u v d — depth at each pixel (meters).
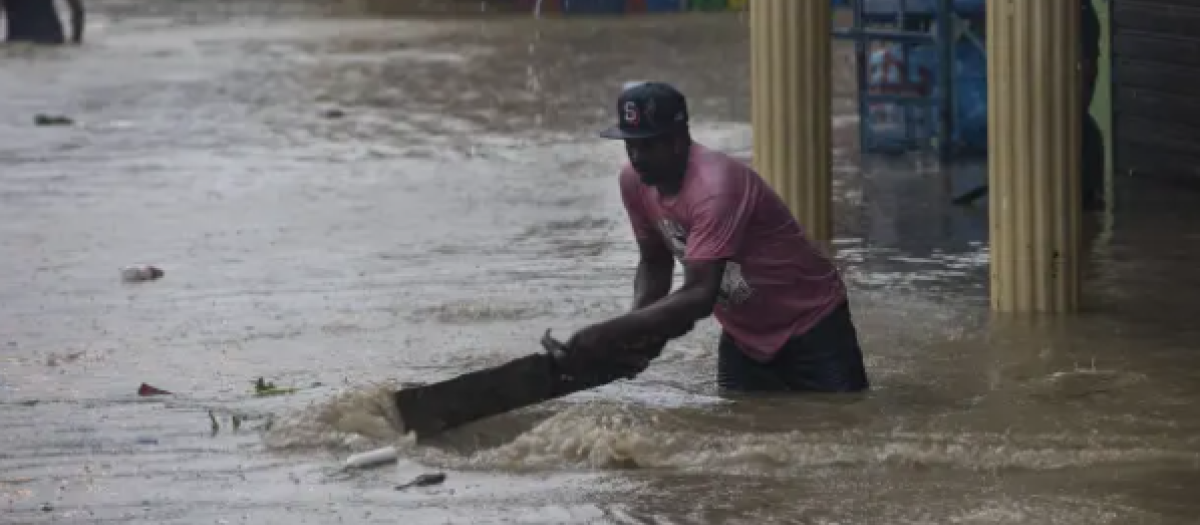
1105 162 51.41
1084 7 46.47
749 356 28.53
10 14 116.75
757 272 27.66
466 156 61.06
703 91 80.94
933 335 32.50
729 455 24.64
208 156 62.38
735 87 82.19
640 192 27.33
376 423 26.19
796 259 27.84
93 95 85.06
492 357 31.27
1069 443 25.16
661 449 24.92
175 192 53.75
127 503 23.02
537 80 87.81
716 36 110.62
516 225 46.09
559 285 37.84
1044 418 26.58
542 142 64.50
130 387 29.52
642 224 27.88
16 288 38.91
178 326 34.47
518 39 113.06
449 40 113.75
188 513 22.55
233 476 24.17
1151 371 29.45
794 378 28.48
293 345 32.53
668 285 28.59
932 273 38.44
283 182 55.56
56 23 116.69
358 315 35.06
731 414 27.05
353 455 24.78
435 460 24.86
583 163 58.59
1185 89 49.00
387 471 24.34
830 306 28.23
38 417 27.58
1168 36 49.44
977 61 55.72
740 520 21.91
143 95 84.69
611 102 77.56
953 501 22.52
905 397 28.00
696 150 26.81
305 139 66.88
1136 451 24.62
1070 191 34.00
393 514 22.33
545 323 34.09
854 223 45.00
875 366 30.19
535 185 53.69
